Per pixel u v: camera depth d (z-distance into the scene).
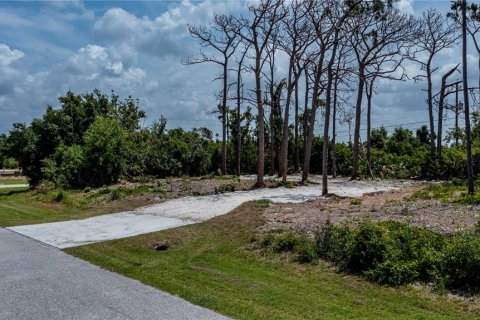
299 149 42.25
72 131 34.75
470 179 16.48
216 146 42.22
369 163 34.56
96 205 19.45
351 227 10.52
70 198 21.23
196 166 39.44
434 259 7.52
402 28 29.98
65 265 9.39
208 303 6.76
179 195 21.05
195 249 10.66
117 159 28.56
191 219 14.49
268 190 23.41
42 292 7.43
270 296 7.13
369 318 6.07
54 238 12.42
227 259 9.67
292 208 14.94
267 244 10.21
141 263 9.48
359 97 32.22
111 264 9.38
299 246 9.49
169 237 11.84
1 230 14.15
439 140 32.88
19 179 50.34
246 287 7.64
